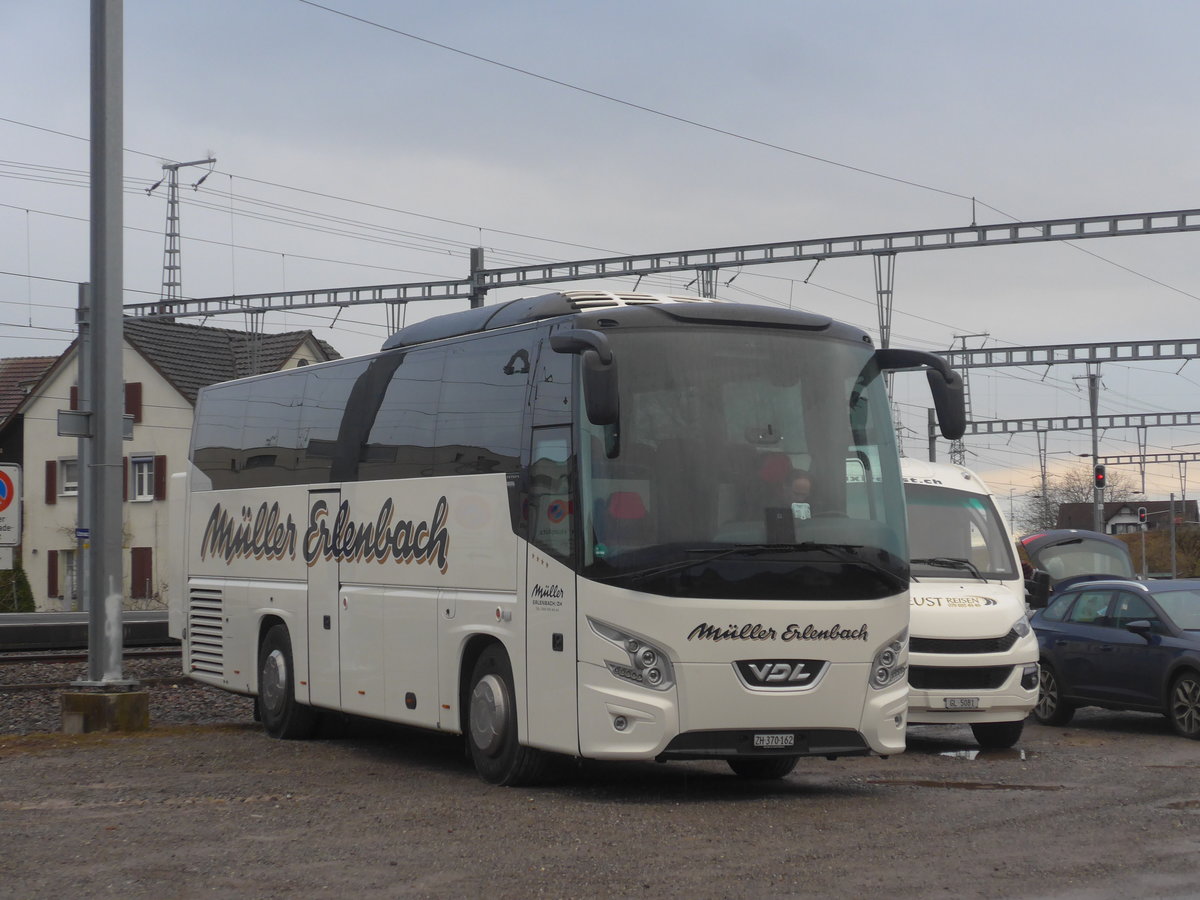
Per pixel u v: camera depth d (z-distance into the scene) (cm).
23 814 948
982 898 694
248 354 6134
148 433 5756
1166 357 4781
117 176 1545
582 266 4203
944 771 1236
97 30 1538
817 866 771
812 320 1086
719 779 1168
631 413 1012
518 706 1074
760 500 1016
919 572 1530
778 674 1005
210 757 1305
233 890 714
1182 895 702
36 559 5984
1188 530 8744
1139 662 1638
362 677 1317
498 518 1113
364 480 1334
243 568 1580
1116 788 1102
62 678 2105
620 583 990
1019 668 1440
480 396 1162
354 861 784
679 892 707
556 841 844
